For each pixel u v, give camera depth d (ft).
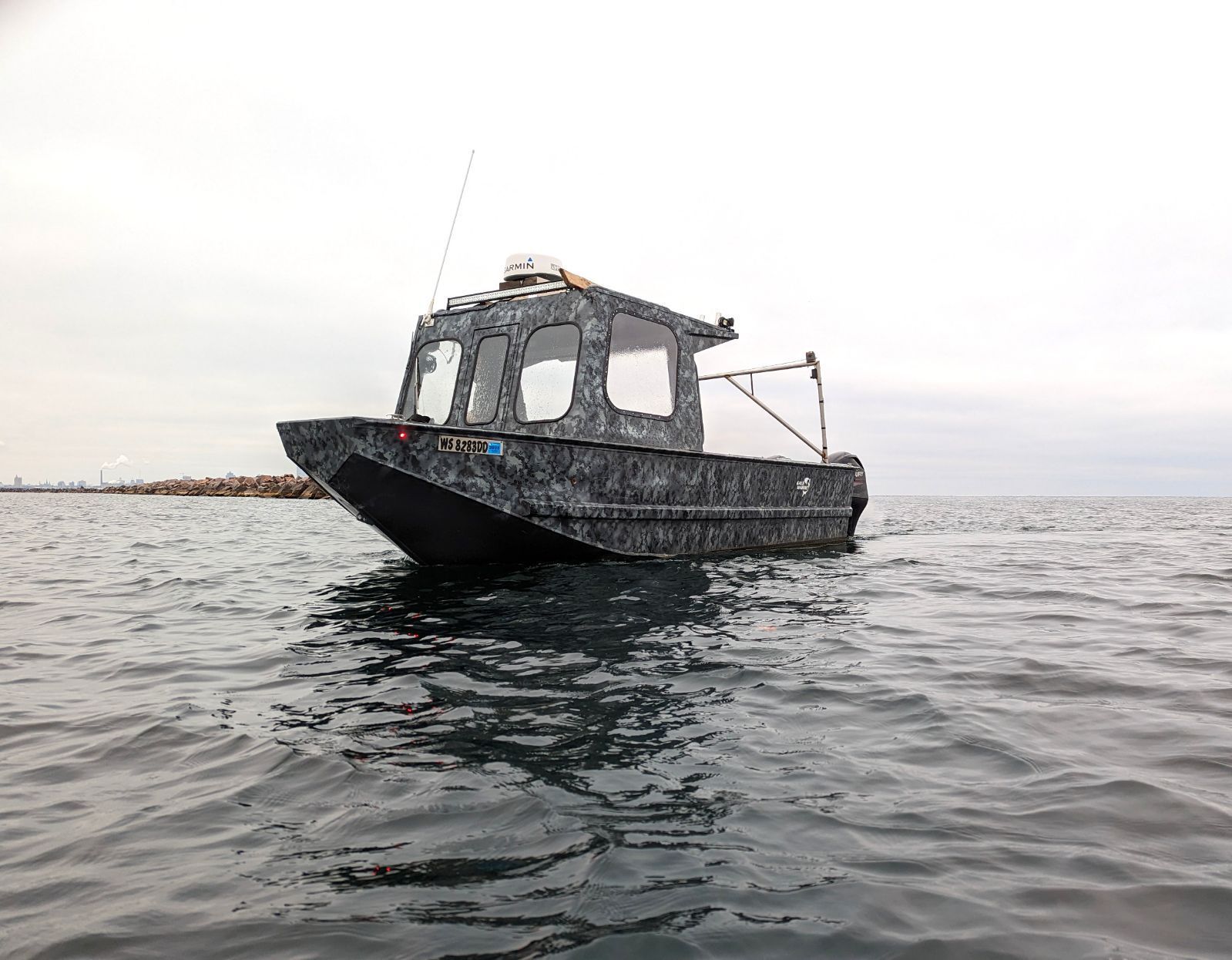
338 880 5.54
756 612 16.57
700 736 8.68
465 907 5.16
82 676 11.84
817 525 34.12
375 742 8.46
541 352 24.86
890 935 4.89
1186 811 6.71
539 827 6.35
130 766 7.93
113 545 37.35
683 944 4.76
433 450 20.26
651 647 13.10
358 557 30.32
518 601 17.57
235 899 5.30
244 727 9.12
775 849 6.01
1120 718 9.46
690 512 25.88
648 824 6.41
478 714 9.43
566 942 4.75
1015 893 5.40
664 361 26.73
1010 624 15.84
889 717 9.46
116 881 5.58
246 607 18.13
